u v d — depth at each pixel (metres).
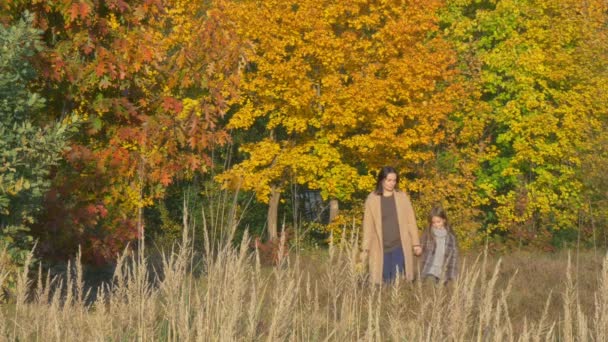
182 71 12.62
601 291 4.49
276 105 27.23
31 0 11.38
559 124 31.28
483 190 31.91
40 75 11.48
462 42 31.17
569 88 31.02
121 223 13.09
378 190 12.02
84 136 12.75
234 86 12.95
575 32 30.00
